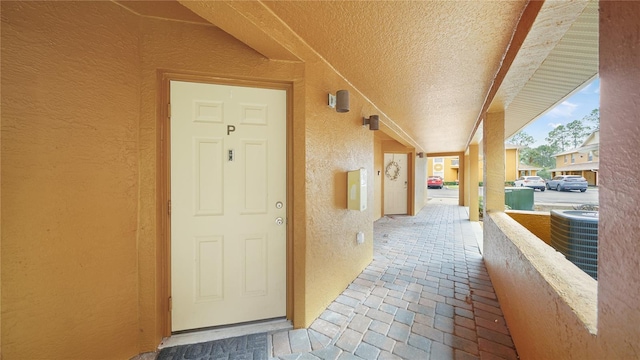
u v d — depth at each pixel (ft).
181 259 6.31
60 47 4.50
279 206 6.89
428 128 16.66
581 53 6.52
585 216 7.16
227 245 6.60
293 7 4.87
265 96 6.74
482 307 7.70
